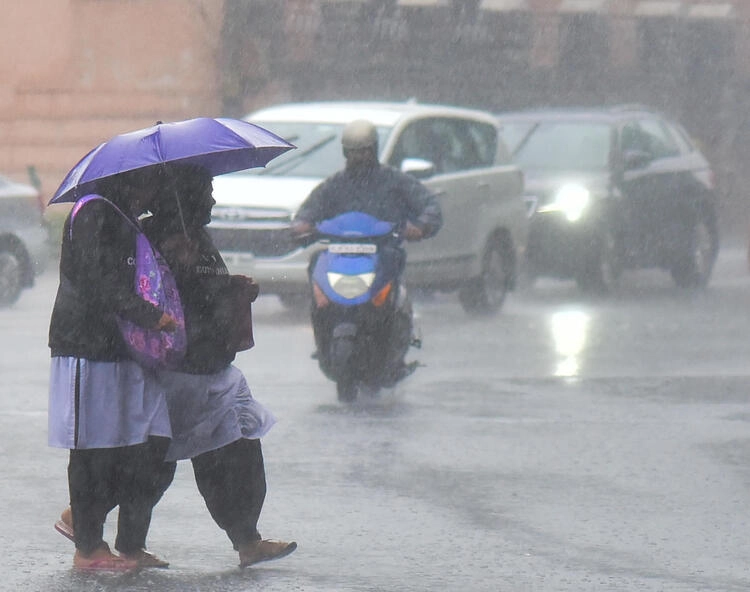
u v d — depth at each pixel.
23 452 21.39
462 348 33.62
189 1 69.62
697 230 49.88
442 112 41.47
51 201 14.91
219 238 37.41
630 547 16.23
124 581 14.62
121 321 14.32
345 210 26.44
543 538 16.62
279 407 25.28
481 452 21.52
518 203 42.78
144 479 14.80
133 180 14.66
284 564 15.41
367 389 27.08
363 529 17.00
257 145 14.78
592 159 46.72
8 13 68.38
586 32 82.81
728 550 16.14
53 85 68.56
